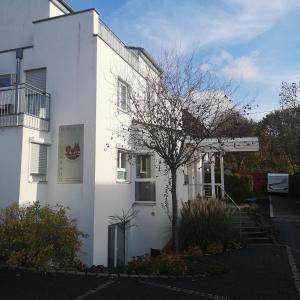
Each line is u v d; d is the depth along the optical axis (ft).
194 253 33.83
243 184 82.43
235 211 51.90
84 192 40.06
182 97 39.34
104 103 42.29
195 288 23.99
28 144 37.88
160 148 35.35
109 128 43.06
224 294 22.80
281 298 22.22
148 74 45.68
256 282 25.89
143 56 51.65
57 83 42.57
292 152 117.39
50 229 28.71
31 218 29.84
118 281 25.27
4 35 52.95
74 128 41.22
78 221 39.83
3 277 25.59
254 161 139.33
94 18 41.60
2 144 37.58
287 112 99.81
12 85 40.93
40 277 25.76
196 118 36.24
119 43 46.42
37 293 22.17
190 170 64.39
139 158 50.65
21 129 37.06
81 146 40.70
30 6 52.11
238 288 24.23
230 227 42.39
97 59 41.06
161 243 48.32
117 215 44.80
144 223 49.70
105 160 42.16
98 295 22.03
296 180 109.81
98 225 40.22
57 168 41.24
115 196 44.50
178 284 24.86
